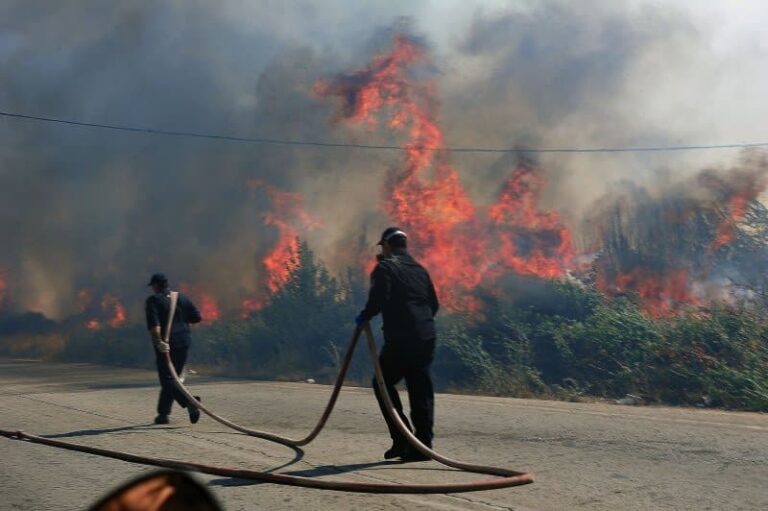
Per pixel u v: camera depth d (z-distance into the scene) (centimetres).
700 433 809
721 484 604
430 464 697
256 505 572
